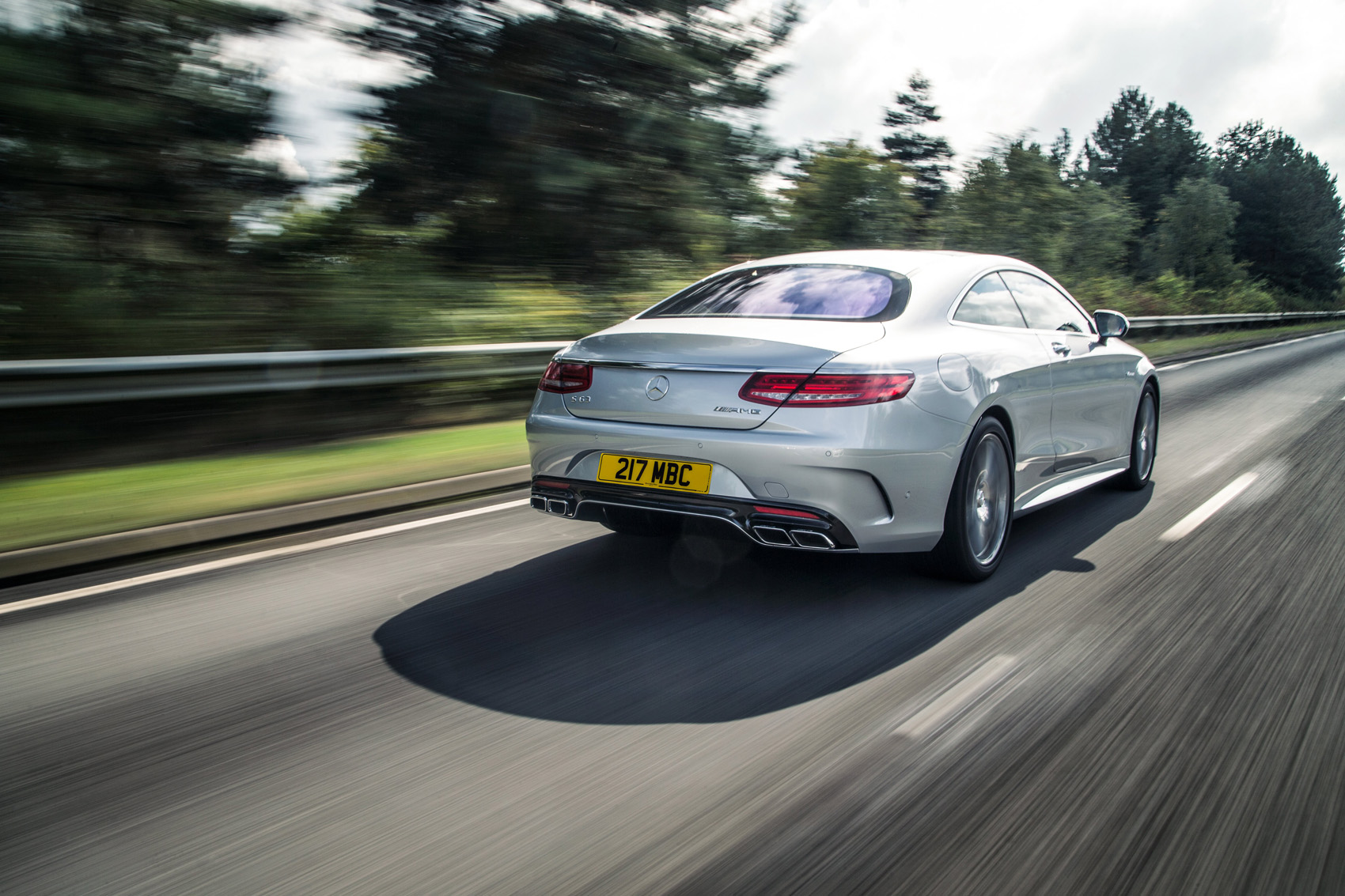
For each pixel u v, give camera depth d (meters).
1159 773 2.40
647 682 3.03
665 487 3.62
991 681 2.99
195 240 10.76
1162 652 3.24
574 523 5.18
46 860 2.10
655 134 15.12
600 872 2.01
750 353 3.50
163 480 5.83
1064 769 2.43
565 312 11.98
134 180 10.49
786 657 3.21
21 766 2.55
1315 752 2.51
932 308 3.96
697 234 15.80
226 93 10.95
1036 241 32.97
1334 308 98.38
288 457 6.64
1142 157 89.62
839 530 3.45
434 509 5.53
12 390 5.90
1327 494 5.77
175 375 6.60
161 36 10.60
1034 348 4.50
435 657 3.27
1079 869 2.00
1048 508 5.51
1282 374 14.71
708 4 15.42
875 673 3.07
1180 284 41.75
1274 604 3.74
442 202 14.12
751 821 2.20
